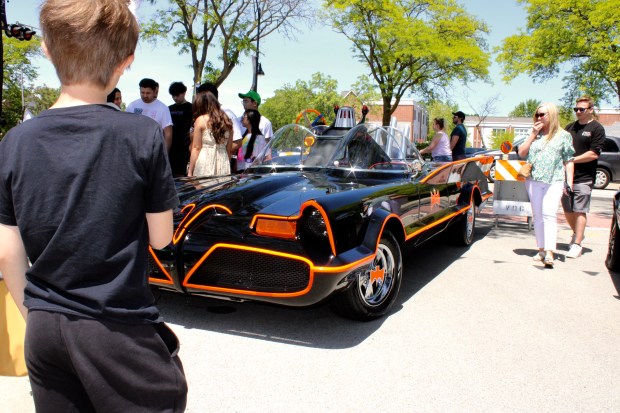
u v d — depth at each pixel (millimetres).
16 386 2635
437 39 21391
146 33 14617
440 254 5836
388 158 4562
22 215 1278
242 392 2652
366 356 3090
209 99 5133
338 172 4258
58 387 1343
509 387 2775
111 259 1312
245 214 3236
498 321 3732
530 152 5375
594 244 6641
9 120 31922
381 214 3441
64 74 1367
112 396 1316
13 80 32344
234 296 3135
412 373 2895
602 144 5625
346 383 2766
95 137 1304
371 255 3193
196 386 2701
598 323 3760
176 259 3172
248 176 4242
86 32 1328
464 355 3145
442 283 4656
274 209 3158
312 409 2512
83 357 1272
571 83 21016
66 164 1279
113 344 1295
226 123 5191
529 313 3924
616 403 2646
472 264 5375
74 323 1271
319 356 3078
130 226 1352
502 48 20438
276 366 2941
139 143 1345
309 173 4219
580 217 5820
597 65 19016
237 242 3070
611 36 17391
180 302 3973
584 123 5785
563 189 5578
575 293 4473
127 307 1328
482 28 23062
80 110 1330
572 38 18484
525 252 6008
